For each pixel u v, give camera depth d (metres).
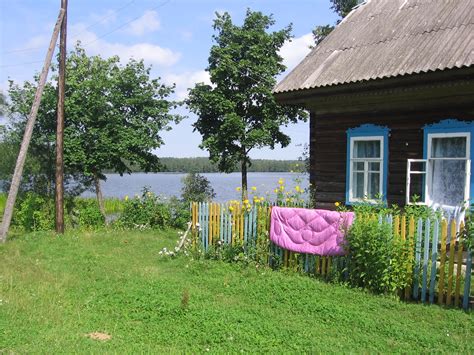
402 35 11.44
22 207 17.41
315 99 11.77
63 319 6.65
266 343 5.65
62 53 15.33
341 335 6.02
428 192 10.42
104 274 9.51
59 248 12.52
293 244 9.05
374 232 7.59
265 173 100.31
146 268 10.05
